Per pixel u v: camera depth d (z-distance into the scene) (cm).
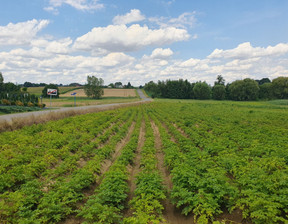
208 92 13238
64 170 1129
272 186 805
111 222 726
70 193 846
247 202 735
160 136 2092
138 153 1614
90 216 707
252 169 992
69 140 1736
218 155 1359
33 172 1077
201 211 743
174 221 807
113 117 3284
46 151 1397
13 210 738
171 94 14638
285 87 11425
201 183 859
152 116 3653
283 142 1606
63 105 6284
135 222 673
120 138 1991
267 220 675
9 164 1129
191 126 2522
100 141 1831
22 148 1416
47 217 743
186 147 1524
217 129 2162
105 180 959
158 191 872
